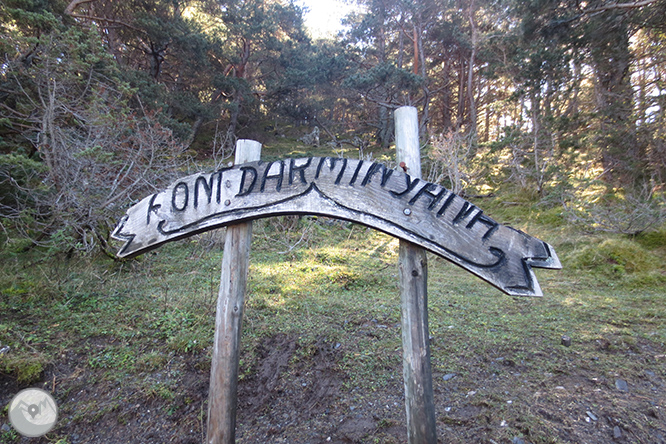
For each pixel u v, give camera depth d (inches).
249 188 85.6
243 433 112.3
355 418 110.7
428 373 79.2
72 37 247.0
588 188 374.0
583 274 252.5
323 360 138.6
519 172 427.8
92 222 210.4
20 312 157.0
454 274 273.7
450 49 772.6
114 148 240.7
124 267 226.4
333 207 81.2
